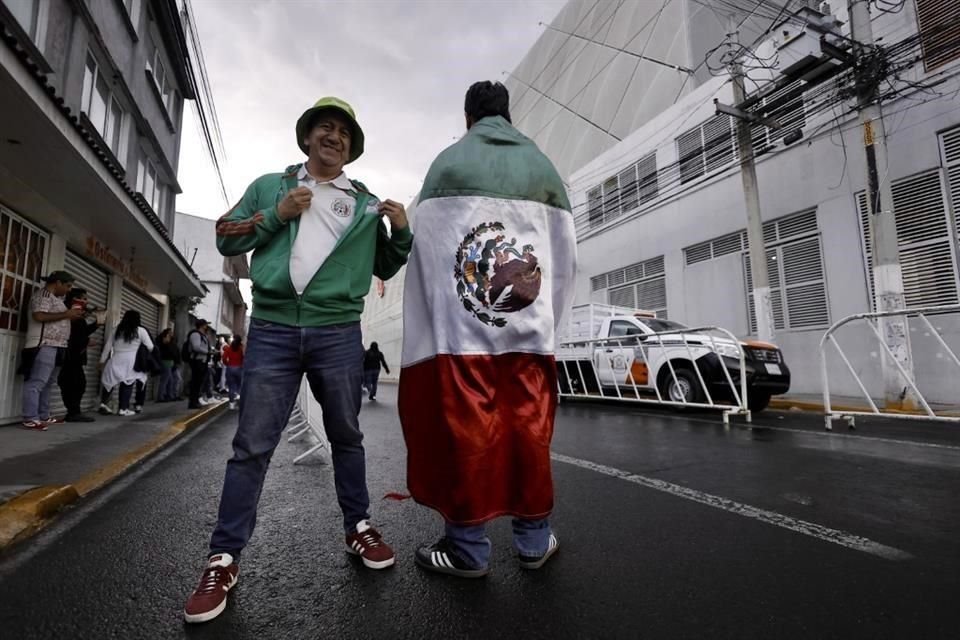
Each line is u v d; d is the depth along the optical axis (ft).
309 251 6.89
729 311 39.86
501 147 7.12
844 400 30.22
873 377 30.94
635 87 64.80
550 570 6.93
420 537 8.30
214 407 31.48
